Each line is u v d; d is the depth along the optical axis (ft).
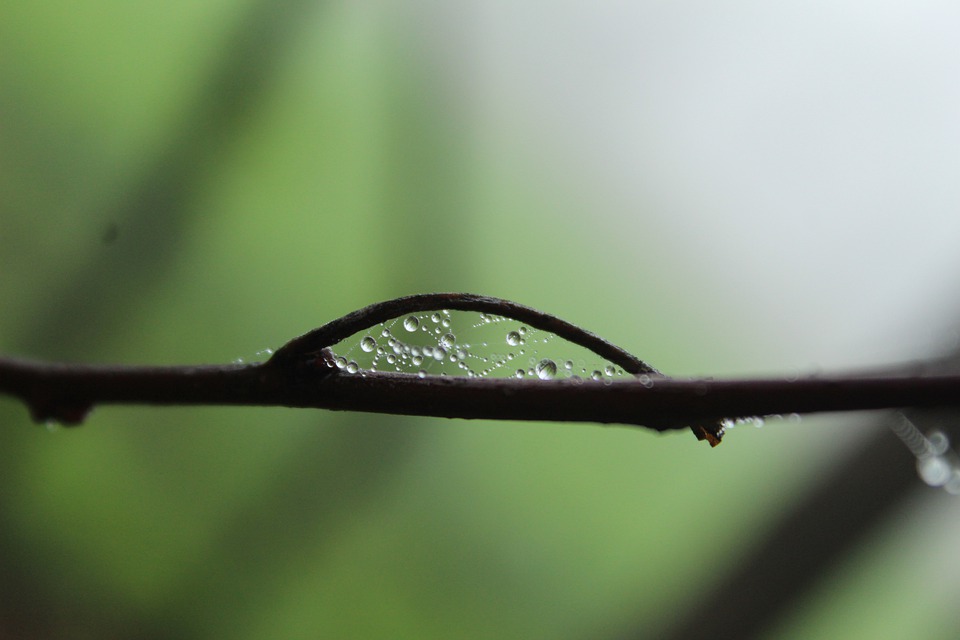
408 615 1.29
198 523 1.24
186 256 1.22
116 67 1.23
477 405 0.75
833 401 0.74
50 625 1.12
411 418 1.30
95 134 1.23
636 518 1.34
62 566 1.17
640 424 0.75
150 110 1.24
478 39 1.24
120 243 1.18
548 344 1.27
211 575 1.23
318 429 1.28
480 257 1.25
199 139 1.19
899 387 0.74
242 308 1.25
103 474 1.23
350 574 1.29
